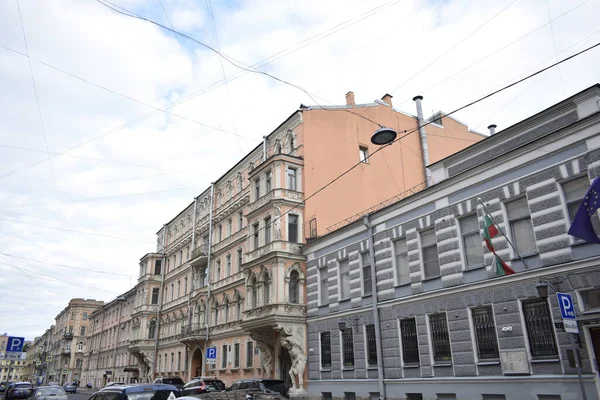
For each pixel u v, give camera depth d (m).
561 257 15.16
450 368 18.25
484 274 17.52
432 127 38.12
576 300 14.54
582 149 15.13
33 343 162.75
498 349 16.52
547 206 15.84
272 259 28.97
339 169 32.72
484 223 16.98
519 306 16.09
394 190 34.47
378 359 21.52
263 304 29.73
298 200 30.66
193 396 9.57
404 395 20.09
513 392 15.75
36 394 27.00
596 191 12.95
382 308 22.05
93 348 82.88
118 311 71.19
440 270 19.28
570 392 14.20
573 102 16.25
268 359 29.97
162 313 54.09
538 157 16.30
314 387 26.03
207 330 40.06
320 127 32.97
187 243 49.84
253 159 38.28
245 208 37.75
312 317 27.42
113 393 12.97
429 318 19.66
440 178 20.98
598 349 14.05
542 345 15.34
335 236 26.52
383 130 15.06
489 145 19.12
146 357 53.00
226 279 39.22
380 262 22.66
